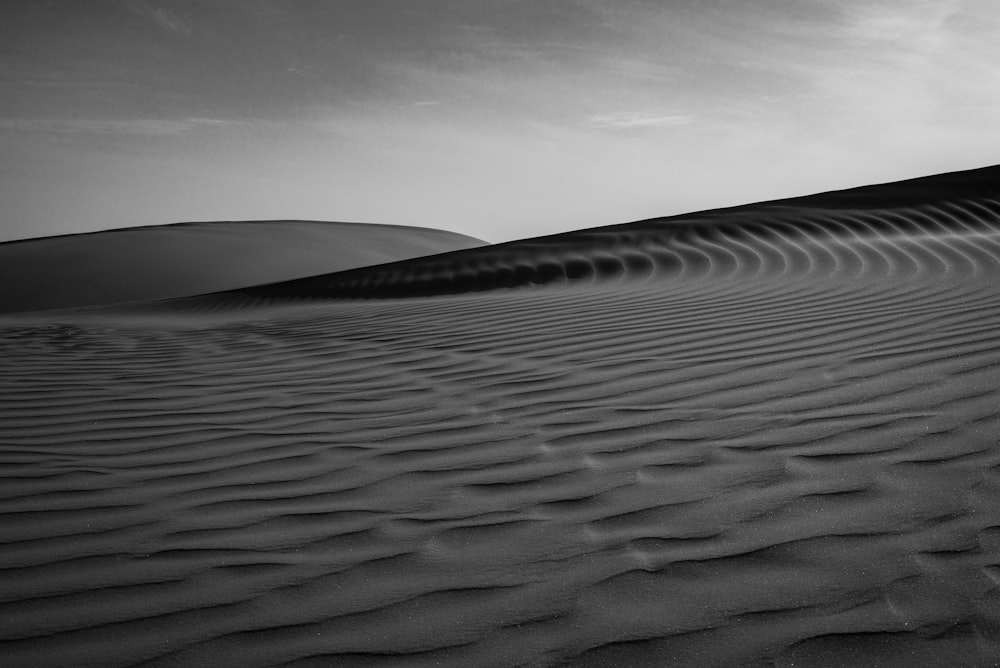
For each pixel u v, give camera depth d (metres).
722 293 7.18
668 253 10.47
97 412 3.97
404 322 6.91
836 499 2.38
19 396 4.36
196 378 4.82
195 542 2.34
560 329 5.80
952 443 2.74
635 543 2.20
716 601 1.88
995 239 8.62
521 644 1.75
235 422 3.71
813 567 2.00
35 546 2.34
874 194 12.04
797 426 3.07
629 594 1.93
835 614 1.79
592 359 4.64
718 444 2.94
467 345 5.44
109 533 2.42
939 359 3.88
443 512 2.50
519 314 6.80
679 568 2.04
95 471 3.03
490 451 3.07
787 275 7.96
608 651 1.71
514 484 2.71
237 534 2.39
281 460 3.10
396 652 1.74
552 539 2.26
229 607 1.96
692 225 11.71
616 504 2.47
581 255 11.23
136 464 3.11
